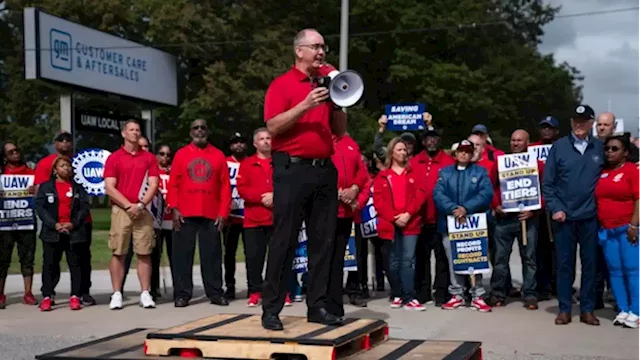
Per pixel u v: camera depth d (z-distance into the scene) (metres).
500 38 43.66
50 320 9.55
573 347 7.78
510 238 10.38
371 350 5.73
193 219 10.59
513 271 14.68
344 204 9.10
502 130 42.75
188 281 10.62
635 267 8.78
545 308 10.23
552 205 8.96
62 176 10.34
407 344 5.89
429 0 40.47
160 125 40.25
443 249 10.43
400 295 10.38
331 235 6.08
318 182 5.95
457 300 10.19
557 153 8.91
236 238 11.30
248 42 35.97
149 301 10.47
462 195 9.97
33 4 38.62
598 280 10.15
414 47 39.81
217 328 5.75
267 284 5.81
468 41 41.47
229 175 10.90
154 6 36.41
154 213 11.13
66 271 15.42
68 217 10.36
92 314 9.98
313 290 6.07
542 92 43.94
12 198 10.66
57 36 22.47
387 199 10.21
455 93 38.75
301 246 10.55
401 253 10.18
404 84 39.72
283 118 5.73
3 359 7.39
